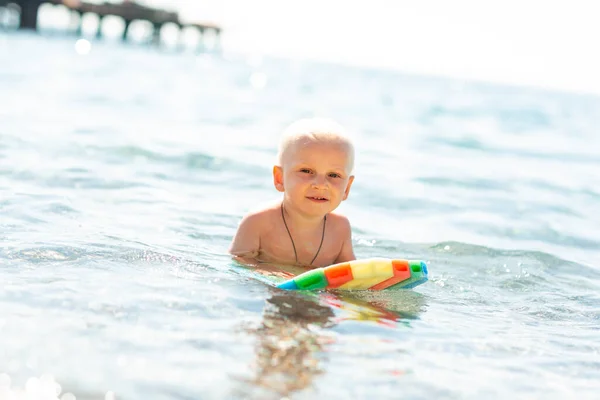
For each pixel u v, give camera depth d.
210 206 4.66
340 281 2.99
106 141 6.68
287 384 1.97
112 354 2.05
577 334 2.78
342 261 3.81
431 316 2.83
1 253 2.96
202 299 2.63
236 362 2.08
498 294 3.33
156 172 5.59
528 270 3.82
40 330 2.17
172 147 6.76
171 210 4.42
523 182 6.91
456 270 3.73
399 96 19.14
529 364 2.37
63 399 1.77
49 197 4.28
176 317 2.40
